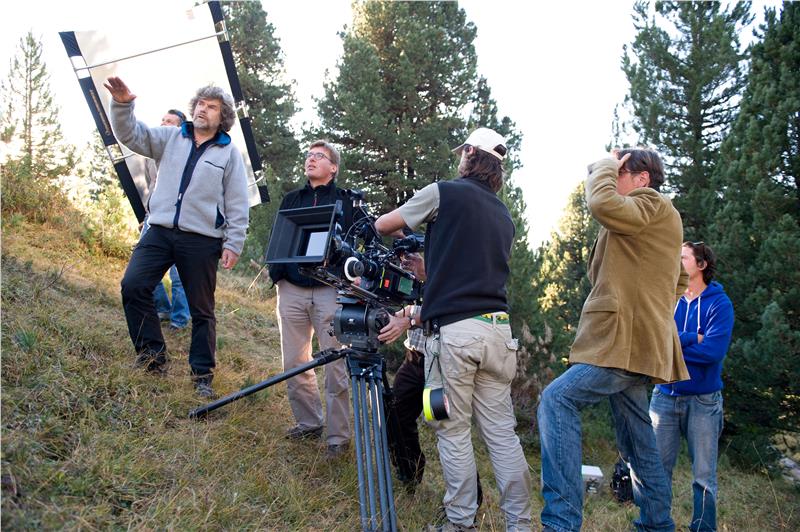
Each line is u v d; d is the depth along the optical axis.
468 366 2.83
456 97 15.87
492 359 2.88
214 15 4.64
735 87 10.26
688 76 10.36
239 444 3.15
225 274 7.98
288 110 19.59
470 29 16.50
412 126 15.82
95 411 2.84
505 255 3.00
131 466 2.52
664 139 10.45
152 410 3.09
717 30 10.09
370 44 15.53
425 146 15.03
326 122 16.05
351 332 2.96
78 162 9.95
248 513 2.56
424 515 3.21
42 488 2.17
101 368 3.23
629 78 10.98
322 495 3.00
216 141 3.63
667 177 10.39
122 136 3.41
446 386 2.85
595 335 2.84
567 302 12.34
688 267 3.99
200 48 4.66
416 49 15.31
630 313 2.81
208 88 3.62
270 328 6.04
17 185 6.18
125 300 3.47
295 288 3.64
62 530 1.99
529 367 6.67
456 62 15.73
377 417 2.89
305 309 3.64
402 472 3.44
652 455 3.03
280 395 4.22
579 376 2.84
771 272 7.63
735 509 5.19
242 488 2.72
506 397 3.03
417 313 3.12
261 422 3.57
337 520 2.87
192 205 3.49
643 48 10.70
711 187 9.14
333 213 2.77
